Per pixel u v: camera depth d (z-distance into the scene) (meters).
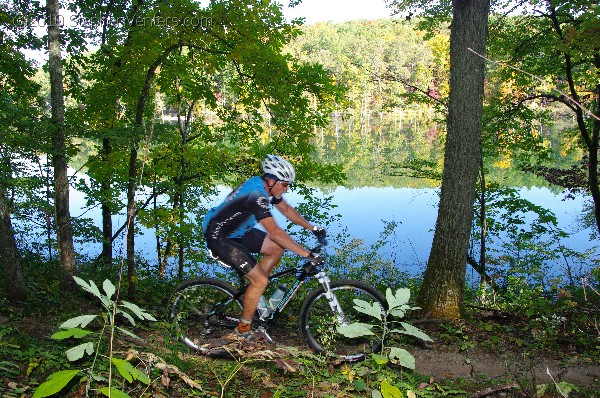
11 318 4.72
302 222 4.25
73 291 6.26
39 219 8.73
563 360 4.81
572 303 5.39
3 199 5.29
